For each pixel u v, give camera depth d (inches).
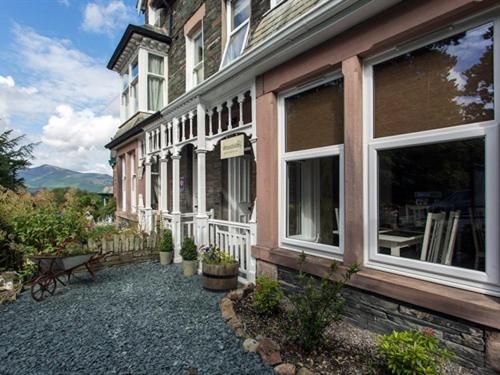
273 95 155.9
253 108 169.0
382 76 112.4
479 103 87.9
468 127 89.2
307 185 146.3
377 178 113.8
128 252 247.3
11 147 565.0
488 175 85.0
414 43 101.9
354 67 115.0
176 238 249.9
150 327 128.6
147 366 99.5
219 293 170.1
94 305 155.7
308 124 143.7
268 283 135.3
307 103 144.3
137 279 201.8
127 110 441.7
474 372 84.6
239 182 265.0
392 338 86.0
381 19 105.5
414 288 96.0
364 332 112.0
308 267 132.8
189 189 323.3
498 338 80.2
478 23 87.6
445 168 96.7
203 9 287.3
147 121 296.4
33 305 157.0
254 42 165.2
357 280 112.7
